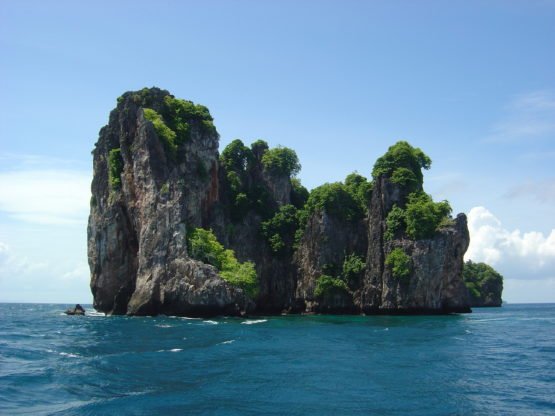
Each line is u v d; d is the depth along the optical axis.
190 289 104.38
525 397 36.03
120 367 43.47
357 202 145.00
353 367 45.81
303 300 140.38
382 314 127.56
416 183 134.62
